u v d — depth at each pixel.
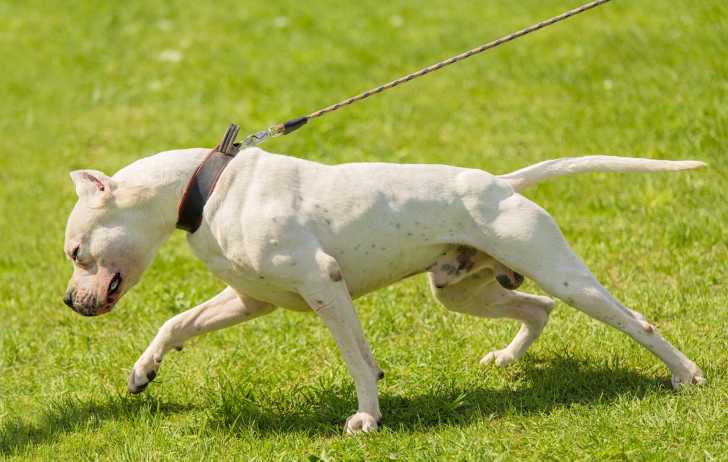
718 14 16.62
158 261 10.67
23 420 7.57
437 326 8.67
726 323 8.06
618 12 18.17
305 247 6.58
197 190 6.75
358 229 6.69
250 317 7.45
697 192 10.77
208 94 17.00
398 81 7.39
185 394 7.77
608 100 14.34
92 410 7.62
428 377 7.60
